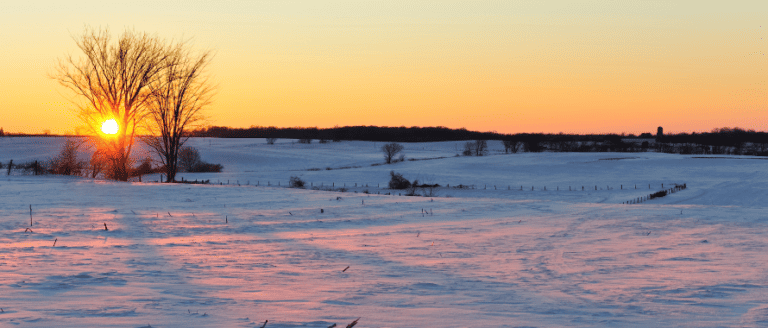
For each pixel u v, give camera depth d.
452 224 22.22
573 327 6.87
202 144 147.62
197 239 16.48
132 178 58.16
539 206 30.11
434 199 33.59
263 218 22.78
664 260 13.54
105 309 7.30
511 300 8.69
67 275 10.02
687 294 9.24
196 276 10.45
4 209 22.86
